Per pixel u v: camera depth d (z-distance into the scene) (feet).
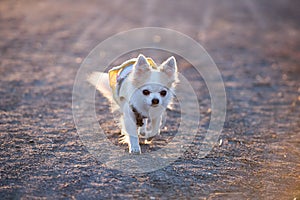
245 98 28.22
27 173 15.29
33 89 27.27
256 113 25.02
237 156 18.15
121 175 15.47
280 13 72.23
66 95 26.32
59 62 35.32
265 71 36.52
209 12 69.31
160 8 71.20
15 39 43.37
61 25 52.54
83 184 14.58
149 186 14.71
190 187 14.87
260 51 44.50
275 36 53.01
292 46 47.78
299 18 67.92
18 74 30.76
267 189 15.11
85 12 63.31
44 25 52.03
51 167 15.89
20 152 17.21
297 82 33.40
